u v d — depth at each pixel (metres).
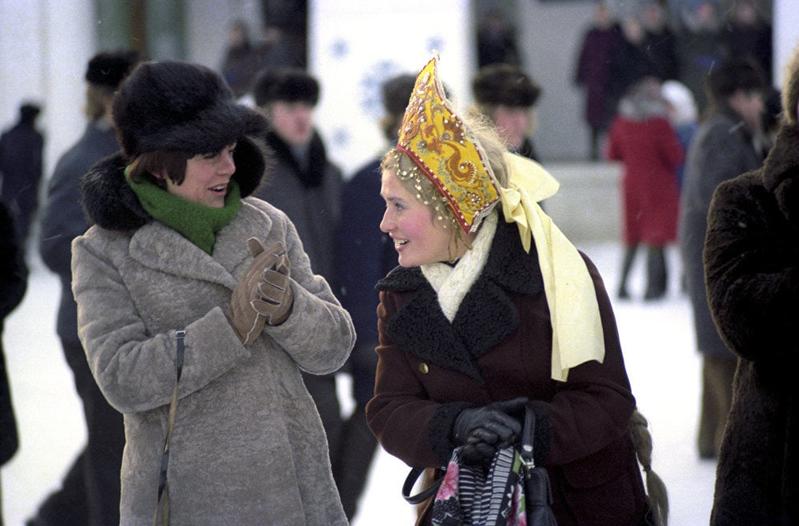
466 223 6.61
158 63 6.93
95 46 36.88
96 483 10.89
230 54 34.62
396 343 6.87
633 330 22.05
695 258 13.67
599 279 6.85
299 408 7.20
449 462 6.48
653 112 25.17
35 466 14.58
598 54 36.41
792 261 6.85
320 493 7.19
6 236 9.36
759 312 6.65
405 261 6.78
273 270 6.75
